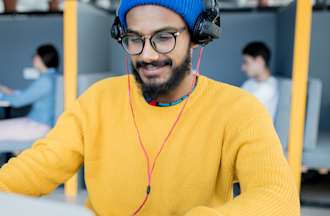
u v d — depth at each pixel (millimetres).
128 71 710
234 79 2852
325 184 2383
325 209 1947
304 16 1740
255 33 2764
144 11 543
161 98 640
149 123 649
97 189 668
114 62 2908
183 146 626
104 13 2639
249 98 648
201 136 625
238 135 596
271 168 528
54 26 2838
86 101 709
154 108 650
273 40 2742
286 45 2309
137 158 642
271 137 582
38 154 640
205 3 589
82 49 2100
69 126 685
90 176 678
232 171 616
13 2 2738
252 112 618
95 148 675
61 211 251
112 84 729
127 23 571
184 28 571
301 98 1804
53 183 660
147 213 638
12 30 2893
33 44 2887
